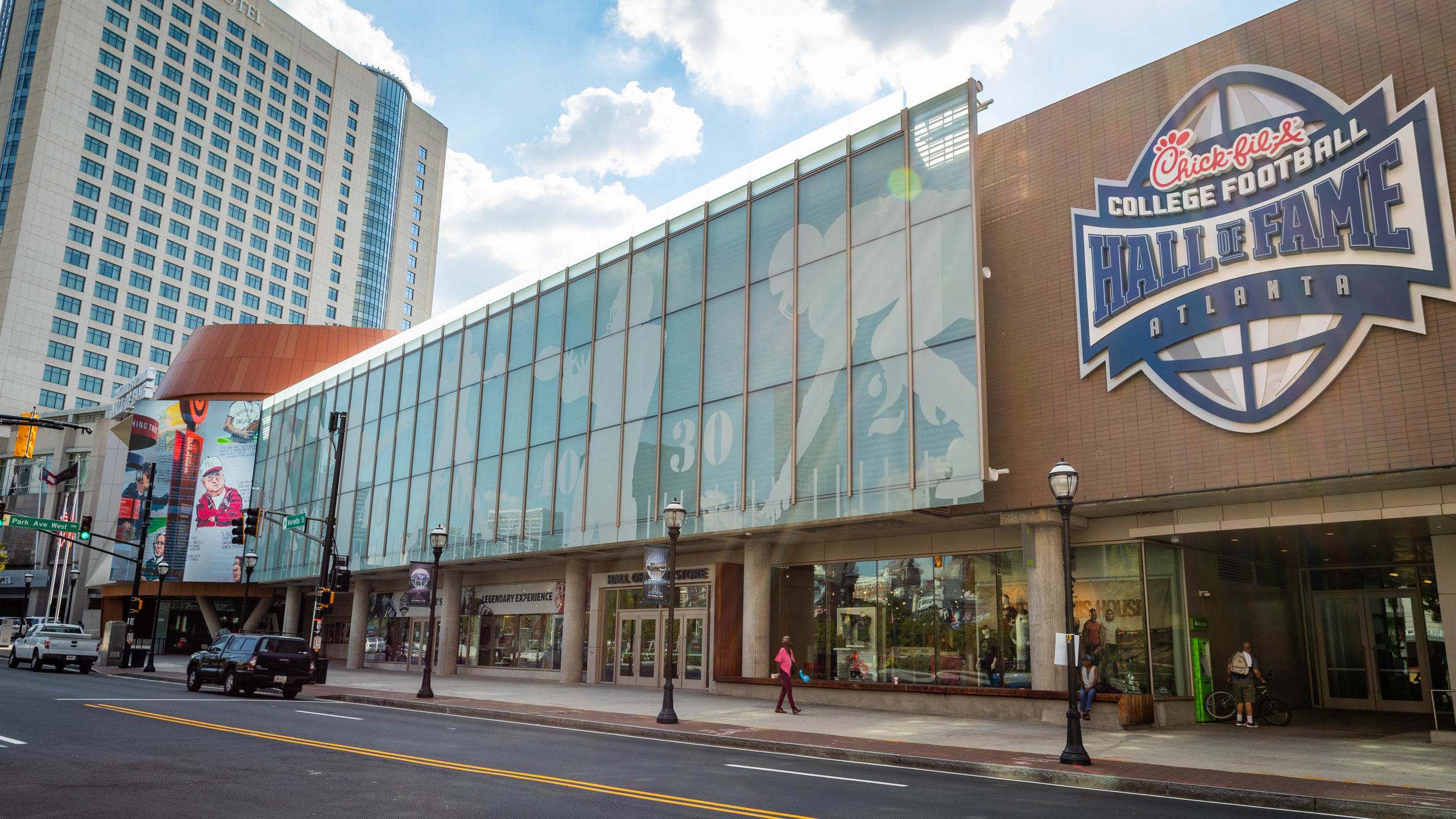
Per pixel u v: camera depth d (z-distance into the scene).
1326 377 17.56
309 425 53.69
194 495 60.28
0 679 29.31
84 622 78.81
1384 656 26.38
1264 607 26.14
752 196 28.95
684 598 32.31
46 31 116.12
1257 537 21.61
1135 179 21.03
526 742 16.42
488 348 39.66
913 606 25.84
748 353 27.88
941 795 11.55
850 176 26.11
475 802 9.81
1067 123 22.53
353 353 63.47
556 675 37.69
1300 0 18.95
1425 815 10.73
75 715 18.08
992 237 23.61
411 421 44.00
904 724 20.45
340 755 13.40
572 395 34.47
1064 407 21.47
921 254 23.81
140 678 35.69
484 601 43.34
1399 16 17.55
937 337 22.98
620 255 33.62
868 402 24.27
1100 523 22.28
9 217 110.56
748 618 28.36
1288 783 12.60
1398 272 16.97
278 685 25.98
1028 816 10.05
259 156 138.38
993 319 23.17
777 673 28.58
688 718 21.42
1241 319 18.88
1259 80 19.33
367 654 50.84
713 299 29.48
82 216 115.69
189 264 126.94
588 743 16.62
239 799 9.69
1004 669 23.44
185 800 9.52
